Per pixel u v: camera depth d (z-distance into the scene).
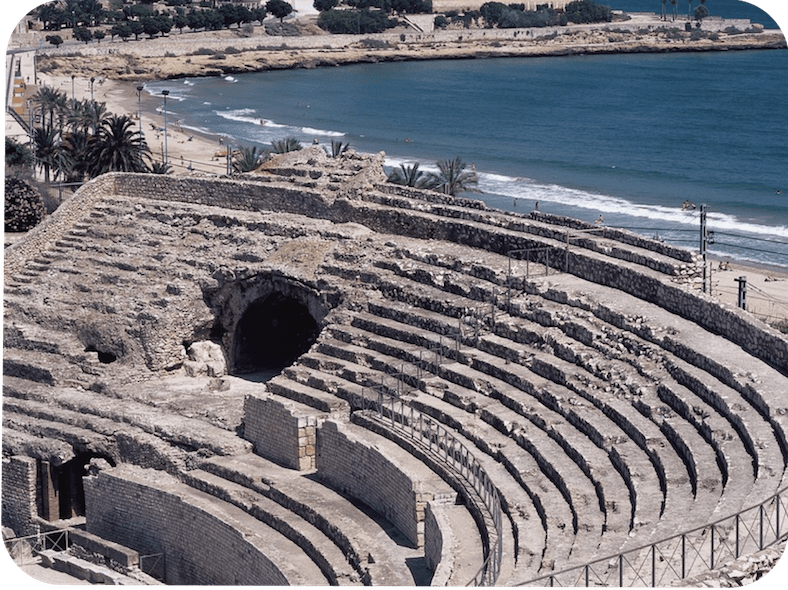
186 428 84.00
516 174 172.00
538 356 75.88
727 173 169.38
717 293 97.44
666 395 67.62
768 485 55.19
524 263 84.31
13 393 92.12
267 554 70.25
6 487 87.62
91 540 79.62
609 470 64.12
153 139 190.50
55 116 176.75
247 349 94.62
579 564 53.97
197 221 99.06
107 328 93.56
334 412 79.38
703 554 51.62
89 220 103.12
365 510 72.75
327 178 97.06
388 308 85.75
